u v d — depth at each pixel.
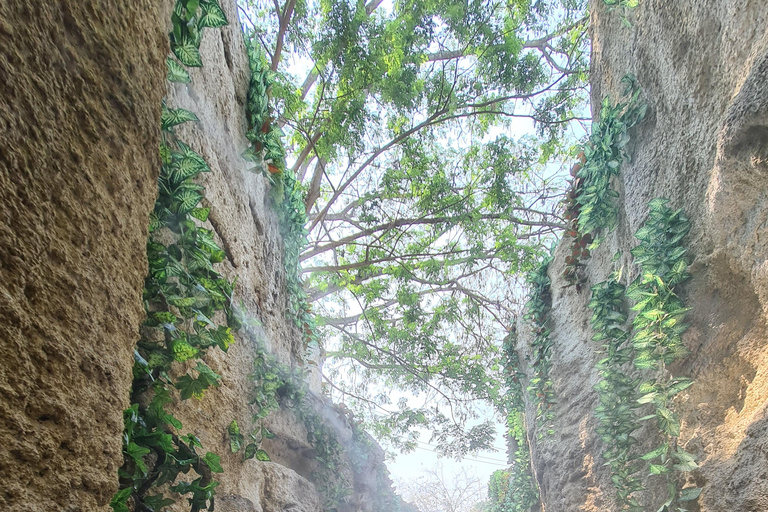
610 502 5.05
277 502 4.73
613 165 4.59
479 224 11.45
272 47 9.59
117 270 1.72
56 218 1.45
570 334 6.58
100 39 1.65
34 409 1.35
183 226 2.73
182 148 2.73
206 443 3.39
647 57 4.29
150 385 2.42
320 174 10.82
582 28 10.39
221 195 4.04
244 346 4.35
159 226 2.62
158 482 2.39
